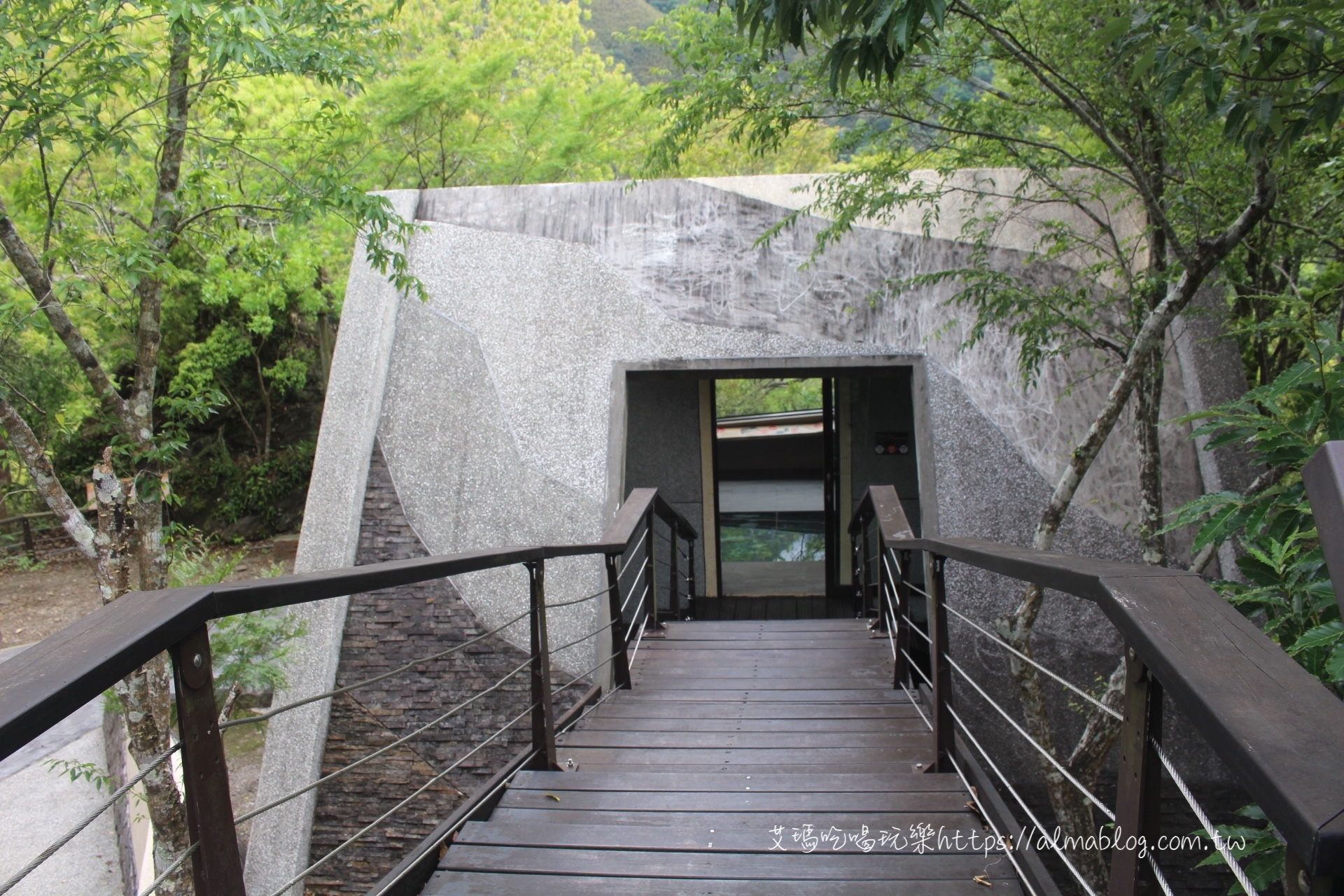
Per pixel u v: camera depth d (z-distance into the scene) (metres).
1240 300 5.41
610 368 6.43
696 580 9.22
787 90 4.59
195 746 1.15
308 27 4.89
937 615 2.69
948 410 6.12
